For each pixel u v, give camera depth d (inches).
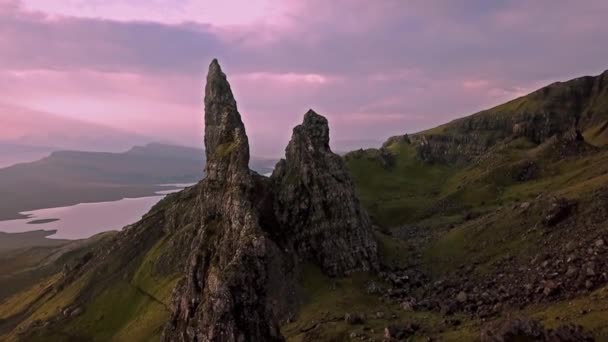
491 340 2677.2
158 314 6550.2
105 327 7121.1
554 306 3366.1
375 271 5689.0
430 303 4505.4
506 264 4766.2
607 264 3607.3
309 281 5467.5
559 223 4918.8
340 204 6048.2
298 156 6545.3
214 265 4441.4
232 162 5792.3
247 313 3548.2
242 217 4756.4
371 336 3922.2
